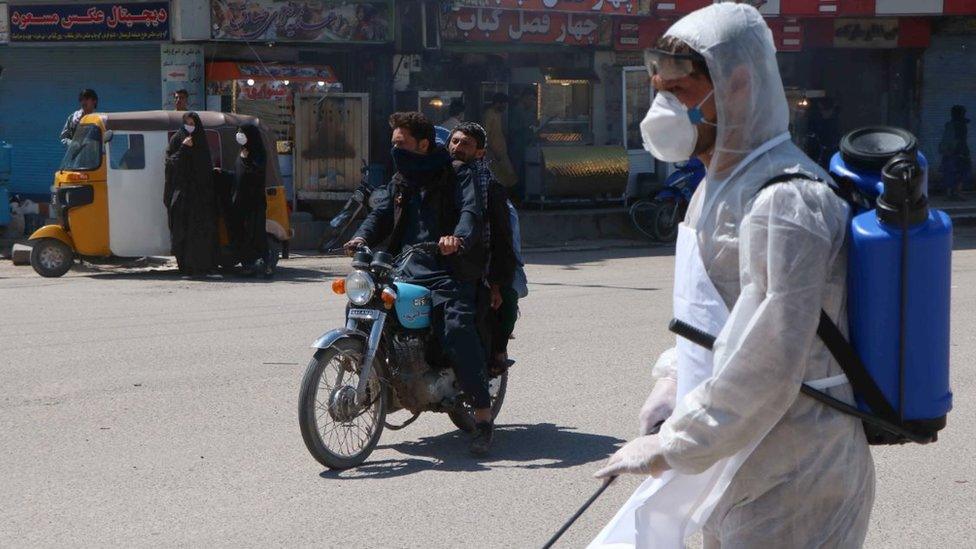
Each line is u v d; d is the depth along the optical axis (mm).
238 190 14281
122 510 5449
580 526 5285
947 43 25750
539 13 21172
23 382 8109
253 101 18828
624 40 22281
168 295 12789
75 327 10461
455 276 6398
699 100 2576
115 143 14383
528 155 20703
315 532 5168
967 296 12750
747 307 2465
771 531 2617
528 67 21891
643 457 2584
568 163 20359
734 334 2463
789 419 2566
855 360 2543
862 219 2525
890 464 6281
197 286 13648
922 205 2484
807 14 23750
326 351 6109
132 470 6078
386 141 20234
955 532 5250
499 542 5066
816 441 2564
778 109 2592
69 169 14539
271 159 14844
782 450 2576
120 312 11438
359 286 6164
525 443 6738
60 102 20984
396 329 6410
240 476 6004
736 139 2564
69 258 14617
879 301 2500
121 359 8938
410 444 6766
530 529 5242
